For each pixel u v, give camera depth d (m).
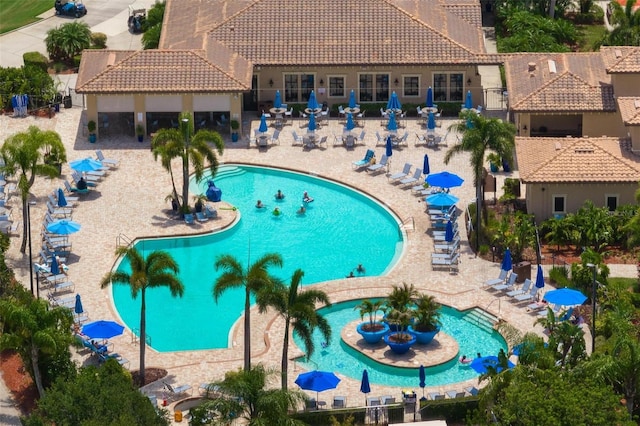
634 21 132.00
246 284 82.44
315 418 80.31
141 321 84.88
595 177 105.25
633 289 95.69
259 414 73.50
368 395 83.94
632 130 108.44
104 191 112.81
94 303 95.56
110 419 74.88
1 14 153.12
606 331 89.12
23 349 82.00
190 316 95.19
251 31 128.88
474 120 103.19
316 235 107.19
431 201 106.06
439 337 90.94
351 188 113.81
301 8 130.88
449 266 100.56
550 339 83.38
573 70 121.19
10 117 125.25
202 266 102.44
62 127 124.06
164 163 107.25
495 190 109.56
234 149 121.00
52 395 75.81
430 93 124.69
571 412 72.94
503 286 96.62
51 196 109.94
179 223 107.69
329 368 87.88
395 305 89.12
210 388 74.44
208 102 121.62
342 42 127.88
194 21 131.62
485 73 134.50
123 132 123.62
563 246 103.19
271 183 115.81
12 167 102.62
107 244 104.25
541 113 117.31
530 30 136.62
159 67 122.56
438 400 81.44
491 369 79.19
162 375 86.50
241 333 92.31
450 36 128.62
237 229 108.00
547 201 106.06
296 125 125.25
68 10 150.88
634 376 78.38
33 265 100.19
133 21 145.38
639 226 98.44
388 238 106.56
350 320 93.88
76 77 134.50
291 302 81.12
